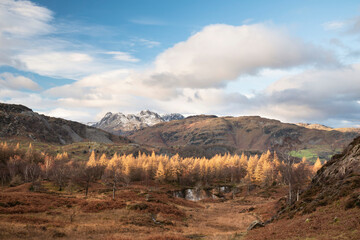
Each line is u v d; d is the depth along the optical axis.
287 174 55.47
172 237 27.11
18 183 108.38
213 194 129.62
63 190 99.12
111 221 39.06
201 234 35.75
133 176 149.25
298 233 23.48
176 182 154.62
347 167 38.56
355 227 20.66
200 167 157.62
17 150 170.12
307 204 34.72
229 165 173.88
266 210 60.78
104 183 125.38
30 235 24.88
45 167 130.62
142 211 49.28
